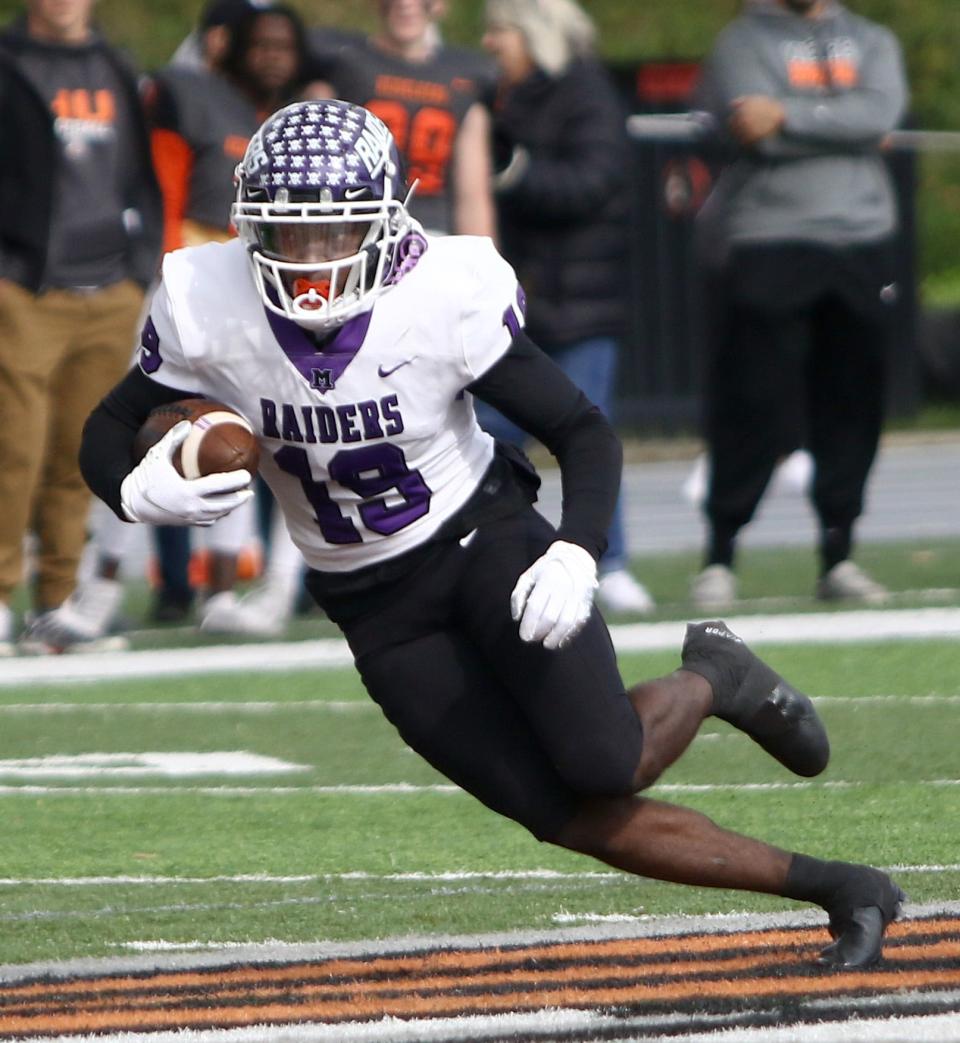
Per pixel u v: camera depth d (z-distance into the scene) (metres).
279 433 14.05
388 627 14.32
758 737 14.98
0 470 30.34
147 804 20.67
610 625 31.55
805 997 13.06
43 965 14.61
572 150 31.66
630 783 13.85
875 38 32.38
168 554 35.16
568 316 32.03
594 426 14.27
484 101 30.27
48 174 29.64
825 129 31.59
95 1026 12.81
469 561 14.20
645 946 14.66
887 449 71.62
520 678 13.83
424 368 13.81
